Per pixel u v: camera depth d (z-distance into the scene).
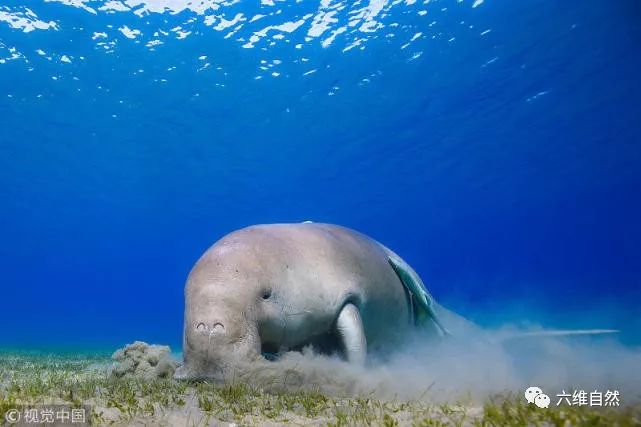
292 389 4.90
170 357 7.00
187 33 31.94
